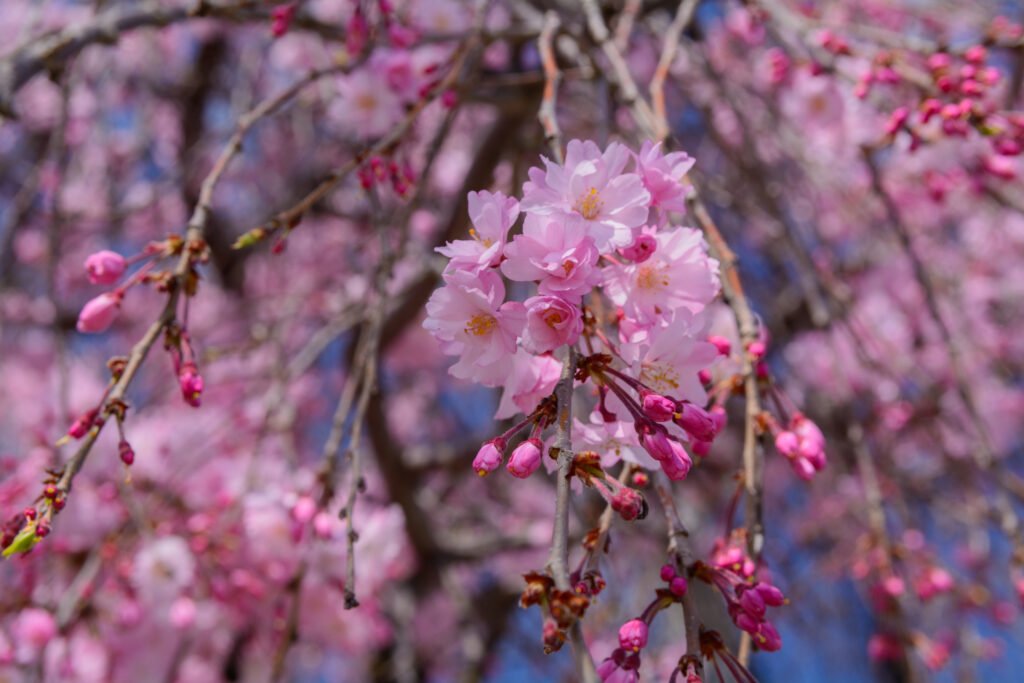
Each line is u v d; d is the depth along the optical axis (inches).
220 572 116.3
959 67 105.7
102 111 197.3
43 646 102.7
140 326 212.2
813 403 164.2
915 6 156.8
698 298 58.9
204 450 134.7
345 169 83.6
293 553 113.9
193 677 136.1
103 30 102.3
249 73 192.4
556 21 89.0
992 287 203.8
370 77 109.7
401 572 144.6
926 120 95.0
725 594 53.2
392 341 174.7
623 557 165.8
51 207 110.3
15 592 109.3
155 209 219.8
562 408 48.9
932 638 137.1
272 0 104.3
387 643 189.8
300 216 80.6
